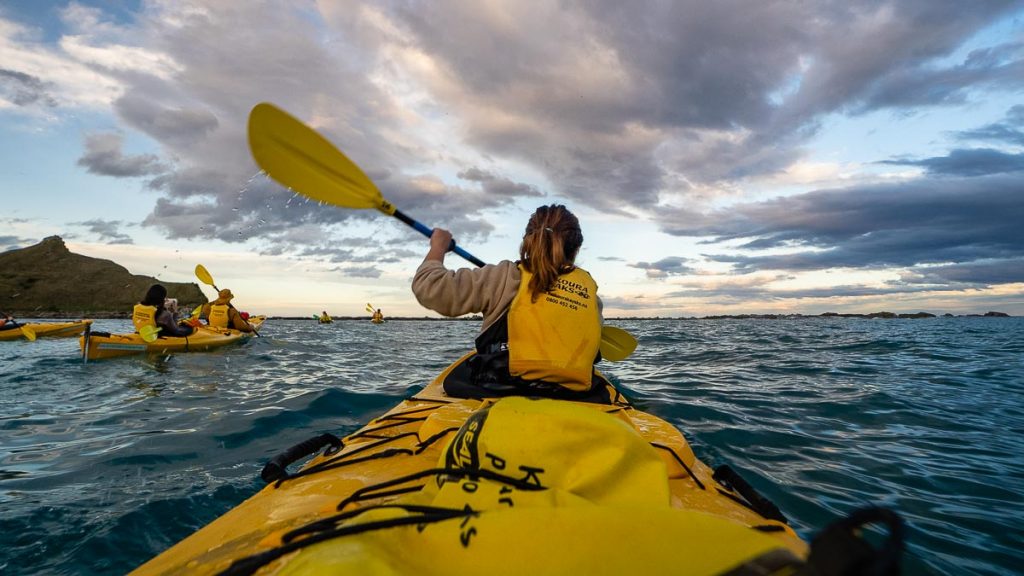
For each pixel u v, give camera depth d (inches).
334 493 54.2
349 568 25.5
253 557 31.0
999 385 217.3
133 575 40.4
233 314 485.1
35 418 167.2
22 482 107.6
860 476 109.4
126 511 92.9
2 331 457.4
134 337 334.6
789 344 420.8
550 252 82.1
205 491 102.5
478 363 99.7
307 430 150.9
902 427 148.6
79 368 286.2
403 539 32.0
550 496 35.8
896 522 20.8
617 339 120.3
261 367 300.8
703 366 283.1
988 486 104.5
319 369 295.1
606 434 40.6
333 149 90.3
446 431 70.1
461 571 29.4
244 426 153.9
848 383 222.4
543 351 80.7
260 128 81.7
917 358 317.4
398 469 61.4
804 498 98.3
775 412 165.8
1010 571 73.9
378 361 344.5
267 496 56.6
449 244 94.0
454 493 38.3
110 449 131.7
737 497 61.8
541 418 41.8
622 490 39.5
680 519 30.8
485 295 86.2
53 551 79.7
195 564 38.9
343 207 92.4
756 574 25.6
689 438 135.6
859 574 20.7
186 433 147.1
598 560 28.1
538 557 28.8
